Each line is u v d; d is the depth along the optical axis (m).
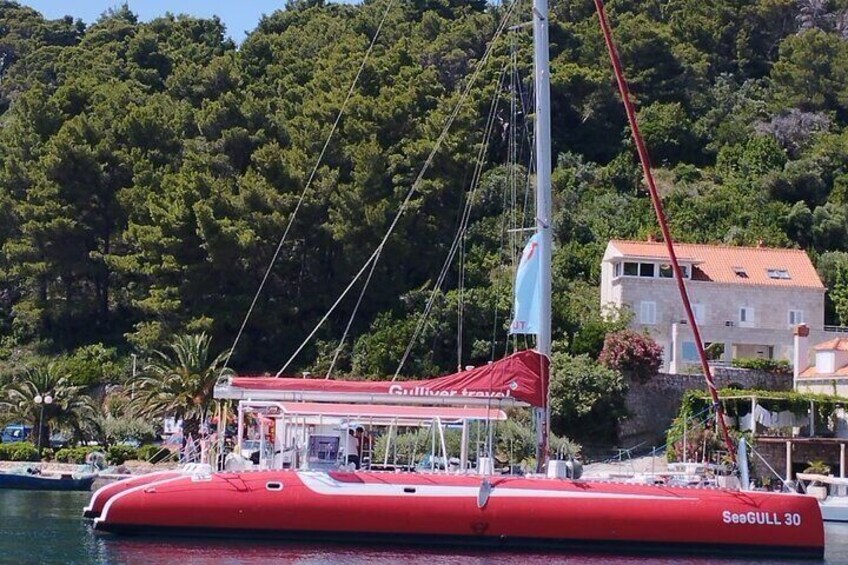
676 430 118.25
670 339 142.25
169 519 59.03
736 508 59.34
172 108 184.62
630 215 184.62
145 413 124.19
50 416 125.12
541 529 58.12
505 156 173.12
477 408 61.72
